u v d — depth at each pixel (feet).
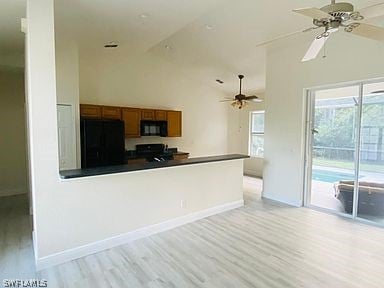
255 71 20.83
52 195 8.72
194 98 25.76
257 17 13.20
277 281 7.97
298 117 15.30
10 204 15.58
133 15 11.55
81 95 19.17
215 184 14.16
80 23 11.86
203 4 11.03
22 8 9.48
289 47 15.60
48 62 8.38
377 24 11.41
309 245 10.39
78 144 15.65
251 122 27.22
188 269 8.61
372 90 12.65
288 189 16.05
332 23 7.25
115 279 8.04
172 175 12.13
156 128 22.56
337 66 13.41
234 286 7.72
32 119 8.21
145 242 10.64
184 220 12.71
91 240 9.67
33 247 9.93
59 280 7.97
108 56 18.60
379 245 10.41
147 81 22.48
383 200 12.66
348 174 13.88
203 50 18.72
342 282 7.93
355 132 13.42
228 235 11.34
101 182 9.82
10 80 17.87
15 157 18.19
